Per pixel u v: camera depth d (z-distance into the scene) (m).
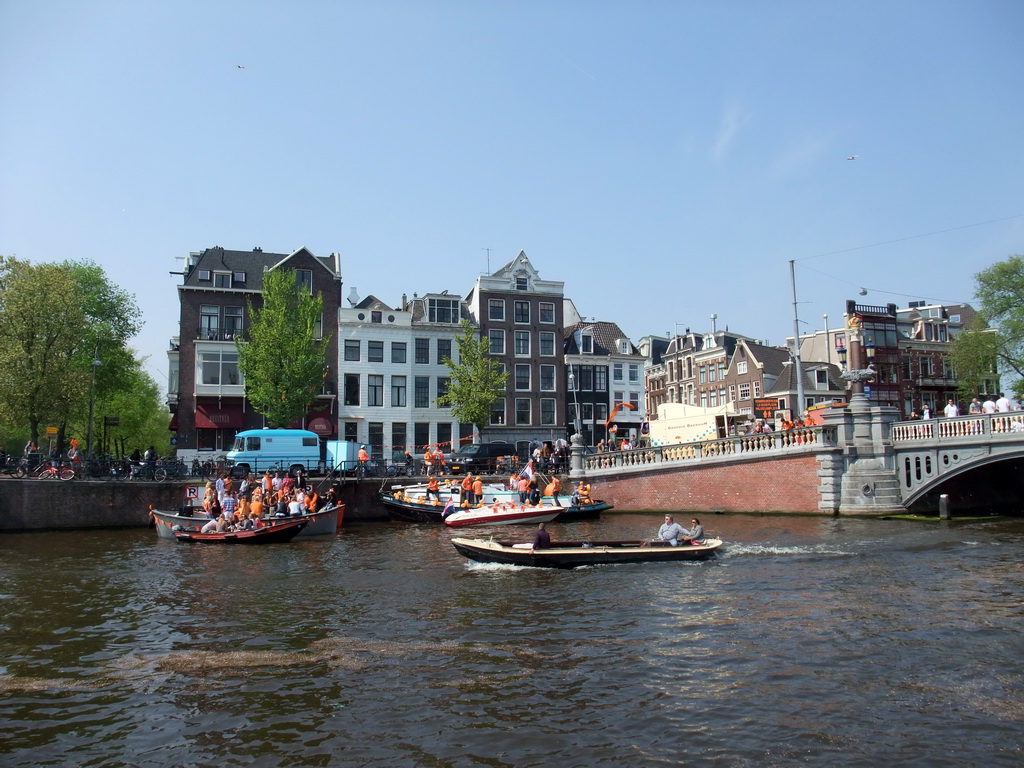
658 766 7.71
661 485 31.97
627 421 51.16
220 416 41.00
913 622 12.59
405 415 45.12
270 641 12.38
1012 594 14.46
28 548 23.56
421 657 11.34
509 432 47.59
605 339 52.97
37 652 11.95
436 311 46.94
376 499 32.59
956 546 20.30
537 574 17.62
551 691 9.81
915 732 8.37
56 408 34.94
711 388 62.22
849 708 9.04
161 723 9.07
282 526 24.61
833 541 21.55
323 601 15.28
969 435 25.52
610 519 30.23
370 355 44.94
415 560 20.42
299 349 37.81
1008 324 45.25
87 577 18.30
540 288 49.41
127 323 46.81
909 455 27.25
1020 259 45.03
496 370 45.59
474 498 30.80
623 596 15.05
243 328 42.25
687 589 15.54
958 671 10.21
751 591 15.20
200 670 10.95
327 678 10.51
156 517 26.39
